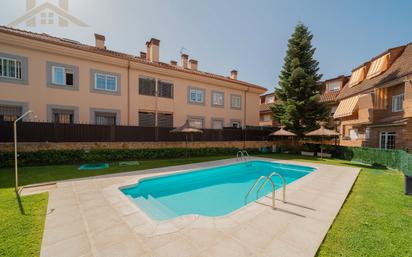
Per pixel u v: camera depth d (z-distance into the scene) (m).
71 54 16.16
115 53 20.66
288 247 3.83
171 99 21.67
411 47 17.78
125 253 3.60
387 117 17.00
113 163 13.86
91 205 5.96
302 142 23.67
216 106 25.00
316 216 5.35
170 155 17.61
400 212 5.70
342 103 22.55
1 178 9.22
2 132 12.13
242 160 16.61
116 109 18.39
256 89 28.09
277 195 7.27
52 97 15.70
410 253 3.67
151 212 6.90
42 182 8.55
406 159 11.46
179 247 3.80
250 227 4.67
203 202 8.33
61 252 3.60
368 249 3.79
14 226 4.51
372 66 20.47
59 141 13.69
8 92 14.29
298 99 23.00
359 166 14.39
